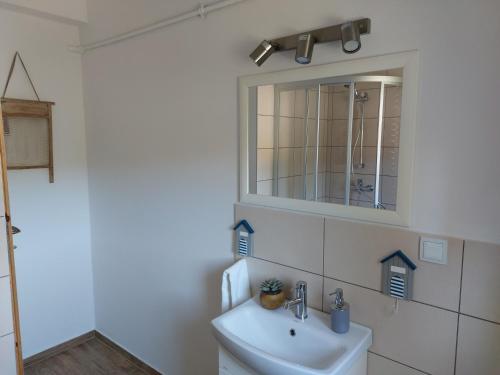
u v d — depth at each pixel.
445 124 1.21
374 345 1.43
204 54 1.85
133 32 2.14
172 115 2.04
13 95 2.32
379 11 1.30
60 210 2.60
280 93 1.58
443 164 1.22
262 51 1.51
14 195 2.37
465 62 1.15
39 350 2.59
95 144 2.59
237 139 1.77
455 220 1.22
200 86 1.89
